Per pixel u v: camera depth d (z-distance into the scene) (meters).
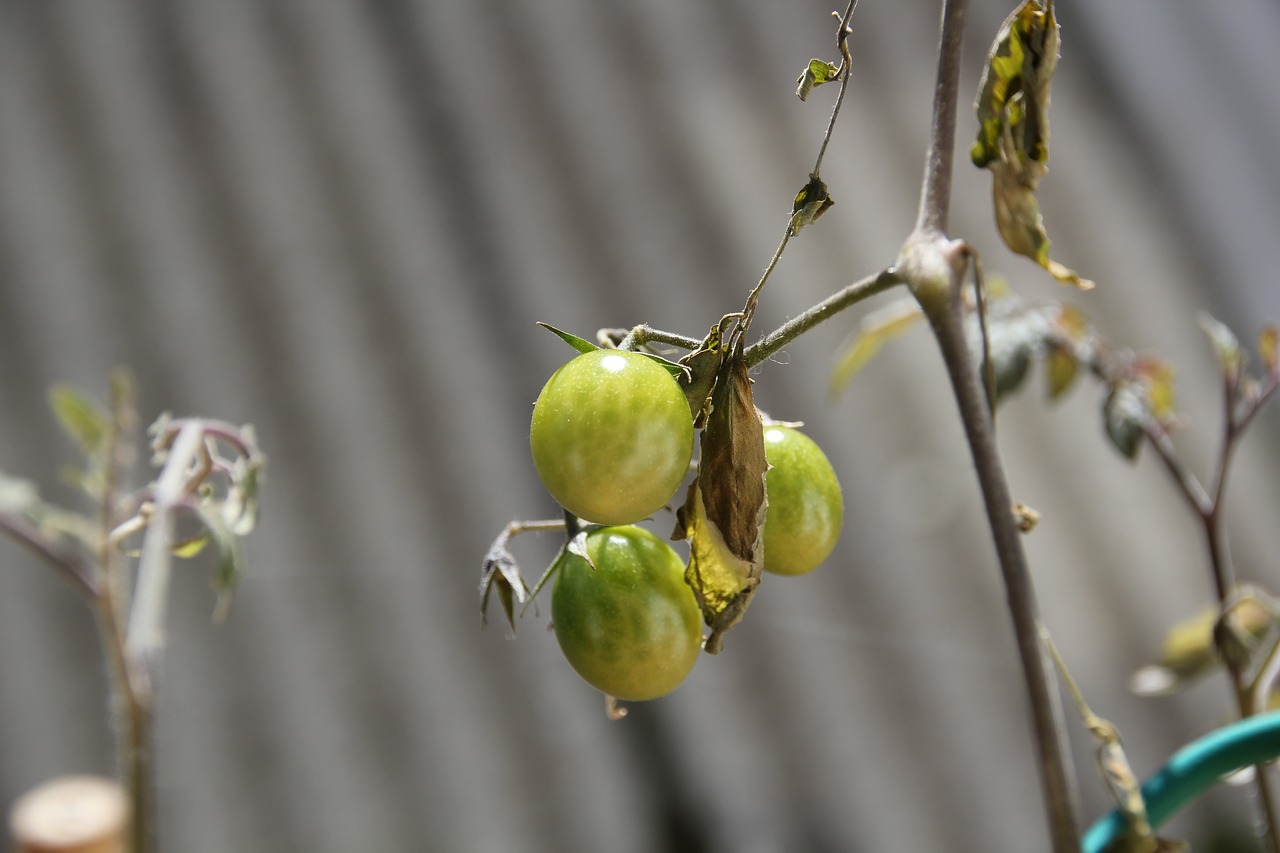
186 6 1.46
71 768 1.27
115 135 1.41
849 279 1.47
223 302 1.40
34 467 1.29
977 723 1.41
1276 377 0.67
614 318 1.45
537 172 1.50
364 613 1.35
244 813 1.28
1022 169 0.54
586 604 0.54
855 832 1.36
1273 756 0.56
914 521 1.46
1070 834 0.52
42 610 1.31
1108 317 1.53
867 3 1.60
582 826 1.33
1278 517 1.50
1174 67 1.68
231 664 1.32
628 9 1.58
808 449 0.56
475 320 1.45
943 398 1.50
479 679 1.36
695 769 1.37
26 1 1.41
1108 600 1.45
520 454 1.41
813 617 1.42
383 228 1.45
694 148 1.53
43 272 1.36
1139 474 1.50
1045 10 0.53
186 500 0.62
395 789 1.31
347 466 1.37
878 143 1.54
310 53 1.49
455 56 1.52
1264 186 1.64
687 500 0.53
